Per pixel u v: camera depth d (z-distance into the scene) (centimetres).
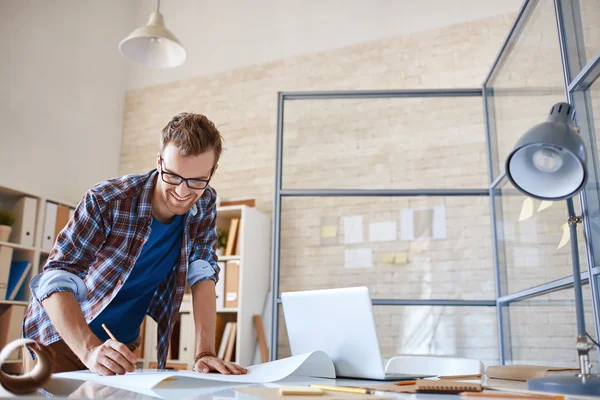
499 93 262
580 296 108
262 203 458
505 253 255
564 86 176
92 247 141
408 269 340
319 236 381
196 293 162
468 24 420
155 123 525
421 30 436
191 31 534
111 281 149
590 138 156
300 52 479
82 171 486
